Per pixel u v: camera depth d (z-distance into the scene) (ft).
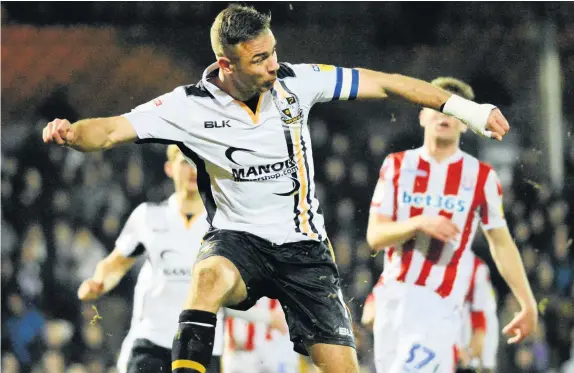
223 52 49.06
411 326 71.05
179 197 75.97
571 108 152.66
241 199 51.57
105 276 77.77
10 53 157.89
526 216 131.64
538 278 121.60
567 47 157.28
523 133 151.74
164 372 74.49
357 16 163.32
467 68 159.84
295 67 52.06
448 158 72.43
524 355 109.81
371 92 52.19
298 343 53.62
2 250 131.23
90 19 161.89
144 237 75.82
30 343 119.03
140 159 144.46
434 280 71.46
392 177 73.00
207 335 48.80
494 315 73.72
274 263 52.11
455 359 71.10
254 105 50.60
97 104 156.76
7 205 137.69
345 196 141.08
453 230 68.18
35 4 160.76
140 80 158.40
